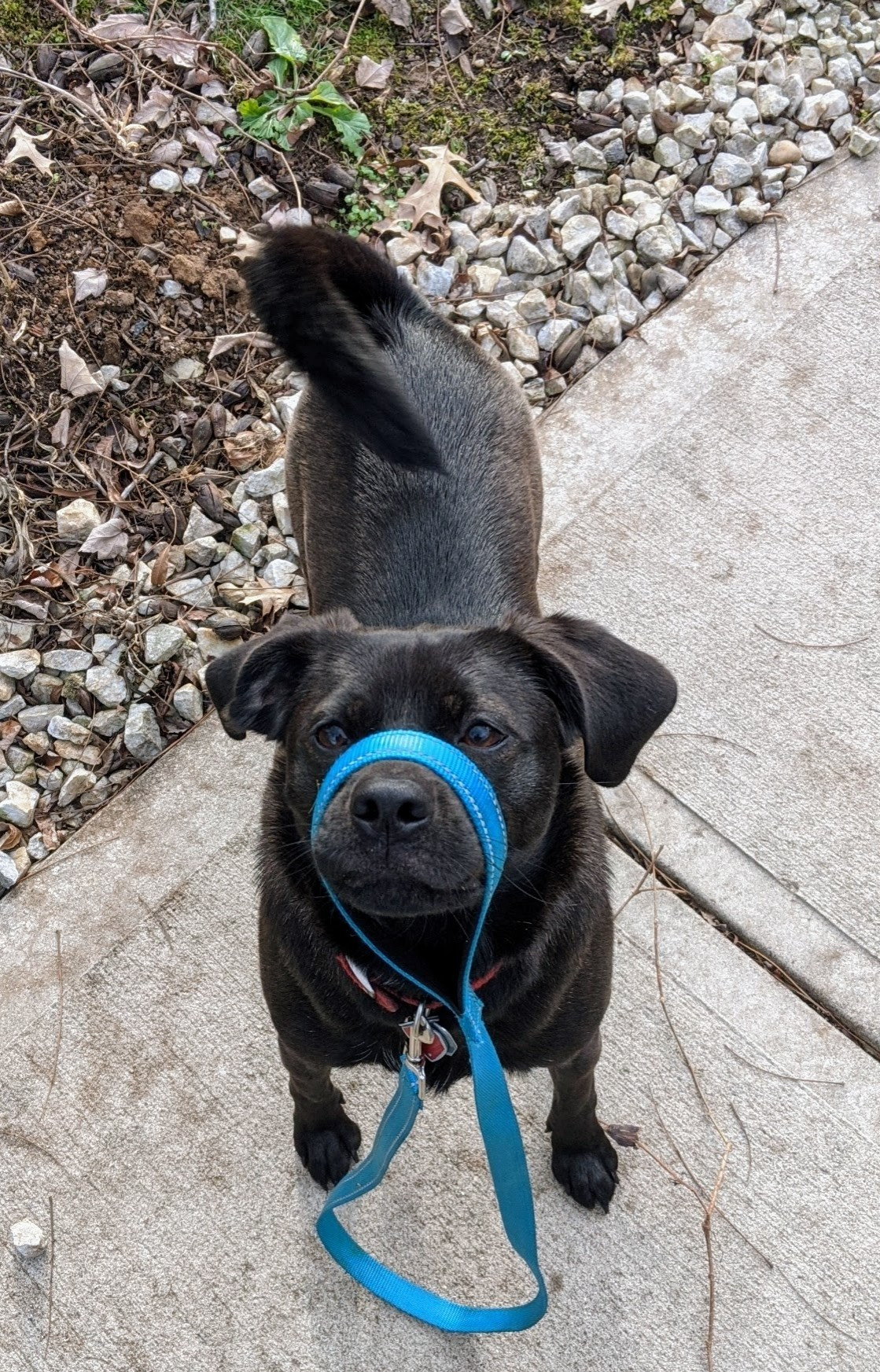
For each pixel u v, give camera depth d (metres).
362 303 0.86
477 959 0.66
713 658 0.95
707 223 1.13
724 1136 0.79
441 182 1.13
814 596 0.97
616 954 0.85
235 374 1.06
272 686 0.68
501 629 0.65
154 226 1.08
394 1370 0.73
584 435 1.05
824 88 1.18
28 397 1.03
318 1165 0.78
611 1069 0.81
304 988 0.67
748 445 1.04
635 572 0.99
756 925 0.86
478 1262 0.76
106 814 0.91
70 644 0.96
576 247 1.11
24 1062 0.83
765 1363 0.73
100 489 1.02
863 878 0.87
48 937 0.87
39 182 1.10
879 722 0.92
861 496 1.01
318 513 0.82
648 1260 0.76
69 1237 0.77
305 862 0.66
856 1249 0.75
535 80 1.19
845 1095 0.80
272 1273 0.76
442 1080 0.70
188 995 0.85
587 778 0.72
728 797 0.90
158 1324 0.75
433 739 0.59
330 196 1.13
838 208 1.14
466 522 0.78
